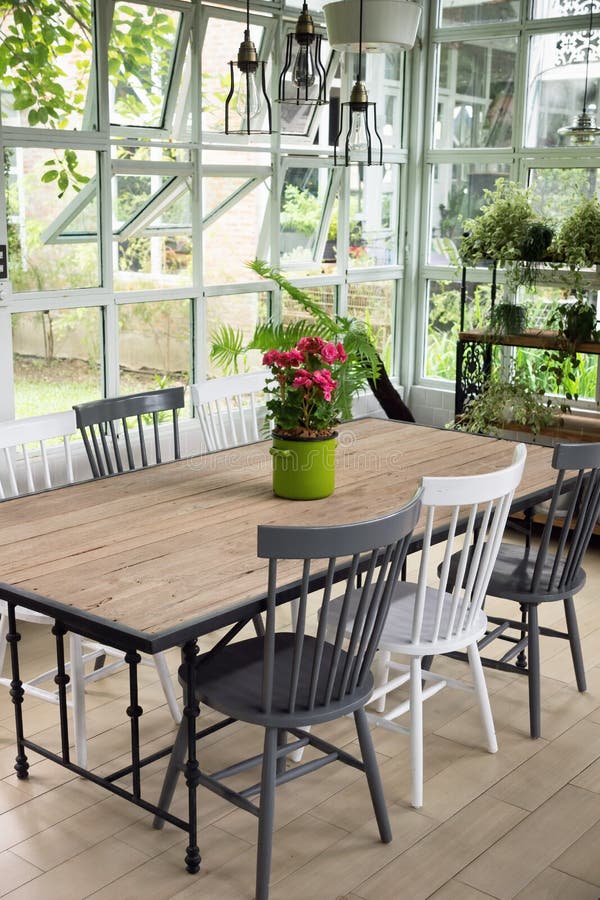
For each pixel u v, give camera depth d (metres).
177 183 4.66
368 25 3.13
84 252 4.36
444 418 6.11
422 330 6.20
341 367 4.71
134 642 1.96
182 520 2.68
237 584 2.23
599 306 5.15
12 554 2.42
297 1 5.00
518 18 5.41
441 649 2.59
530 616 3.02
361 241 5.84
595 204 4.66
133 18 4.25
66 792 2.70
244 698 2.28
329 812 2.61
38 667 3.46
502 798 2.68
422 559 2.48
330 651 2.55
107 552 2.43
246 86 3.13
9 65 3.90
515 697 3.28
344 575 2.39
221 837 2.50
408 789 2.72
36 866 2.38
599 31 5.12
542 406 4.89
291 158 5.17
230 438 5.10
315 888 2.30
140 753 2.89
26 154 4.04
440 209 5.95
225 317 5.10
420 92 5.80
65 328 4.34
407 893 2.28
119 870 2.37
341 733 3.04
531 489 2.95
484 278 5.77
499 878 2.34
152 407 3.51
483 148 5.68
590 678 3.42
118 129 4.36
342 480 3.05
